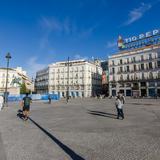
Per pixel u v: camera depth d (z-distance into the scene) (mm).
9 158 4938
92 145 6098
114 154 5156
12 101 44156
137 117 12898
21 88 87312
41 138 7141
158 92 57438
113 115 14289
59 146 6035
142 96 60844
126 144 6137
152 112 15914
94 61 98500
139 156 4945
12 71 90812
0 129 9016
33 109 20844
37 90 111125
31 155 5172
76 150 5590
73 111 18000
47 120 12070
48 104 30953
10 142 6570
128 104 27359
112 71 70375
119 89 67500
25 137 7316
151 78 59281
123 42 69562
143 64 62156
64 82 88938
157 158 4766
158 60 58312
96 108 21094
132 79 64312
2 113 16641
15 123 10883
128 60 66250
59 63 96625
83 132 8141
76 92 84750
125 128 8938
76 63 86375
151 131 8141
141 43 64188
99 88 91938
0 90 86000
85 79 82688
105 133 7879
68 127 9406
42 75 104875
